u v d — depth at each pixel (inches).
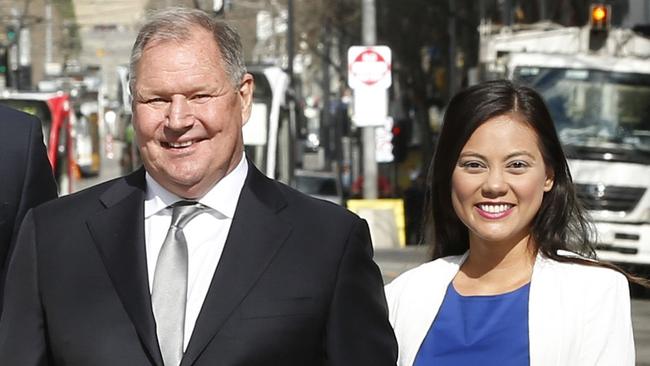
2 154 197.5
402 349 191.6
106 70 3152.1
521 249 191.3
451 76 1631.4
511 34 797.2
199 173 168.6
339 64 2240.4
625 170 733.3
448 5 1638.8
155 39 167.9
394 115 1867.6
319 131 2500.0
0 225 194.4
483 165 189.5
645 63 761.0
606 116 753.0
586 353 180.2
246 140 938.1
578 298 182.1
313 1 1927.9
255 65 971.3
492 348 183.6
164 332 164.6
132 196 174.2
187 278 167.8
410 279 196.9
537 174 189.3
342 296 169.6
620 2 1304.1
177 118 165.6
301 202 175.5
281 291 166.4
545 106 190.7
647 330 561.0
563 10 1327.5
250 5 1948.8
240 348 162.9
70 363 166.4
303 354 166.6
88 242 171.5
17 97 1157.1
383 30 1740.9
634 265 749.9
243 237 169.2
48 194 203.9
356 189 1561.3
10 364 169.3
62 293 168.9
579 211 193.8
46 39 2593.5
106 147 2930.6
